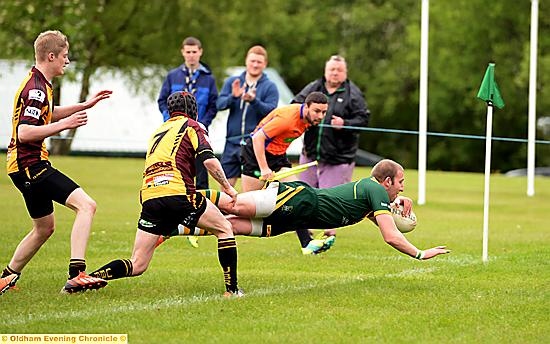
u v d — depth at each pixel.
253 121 35.75
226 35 108.69
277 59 151.62
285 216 23.28
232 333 18.31
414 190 60.06
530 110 57.34
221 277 24.80
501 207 49.22
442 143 144.12
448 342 17.91
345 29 155.38
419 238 34.44
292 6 158.50
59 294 21.80
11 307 20.39
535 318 19.97
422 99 49.81
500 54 127.88
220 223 21.98
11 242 30.97
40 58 21.61
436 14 132.12
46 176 21.52
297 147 96.44
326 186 34.31
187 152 21.66
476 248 31.55
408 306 21.00
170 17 105.94
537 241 33.62
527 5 124.81
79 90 109.69
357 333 18.45
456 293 22.55
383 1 152.50
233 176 36.19
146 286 23.25
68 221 37.75
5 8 91.56
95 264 27.30
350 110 34.22
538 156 135.88
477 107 132.38
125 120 105.88
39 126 21.00
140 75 107.00
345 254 29.92
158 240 22.06
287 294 22.27
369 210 23.89
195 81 36.88
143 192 21.77
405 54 146.38
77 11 97.25
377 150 153.62
